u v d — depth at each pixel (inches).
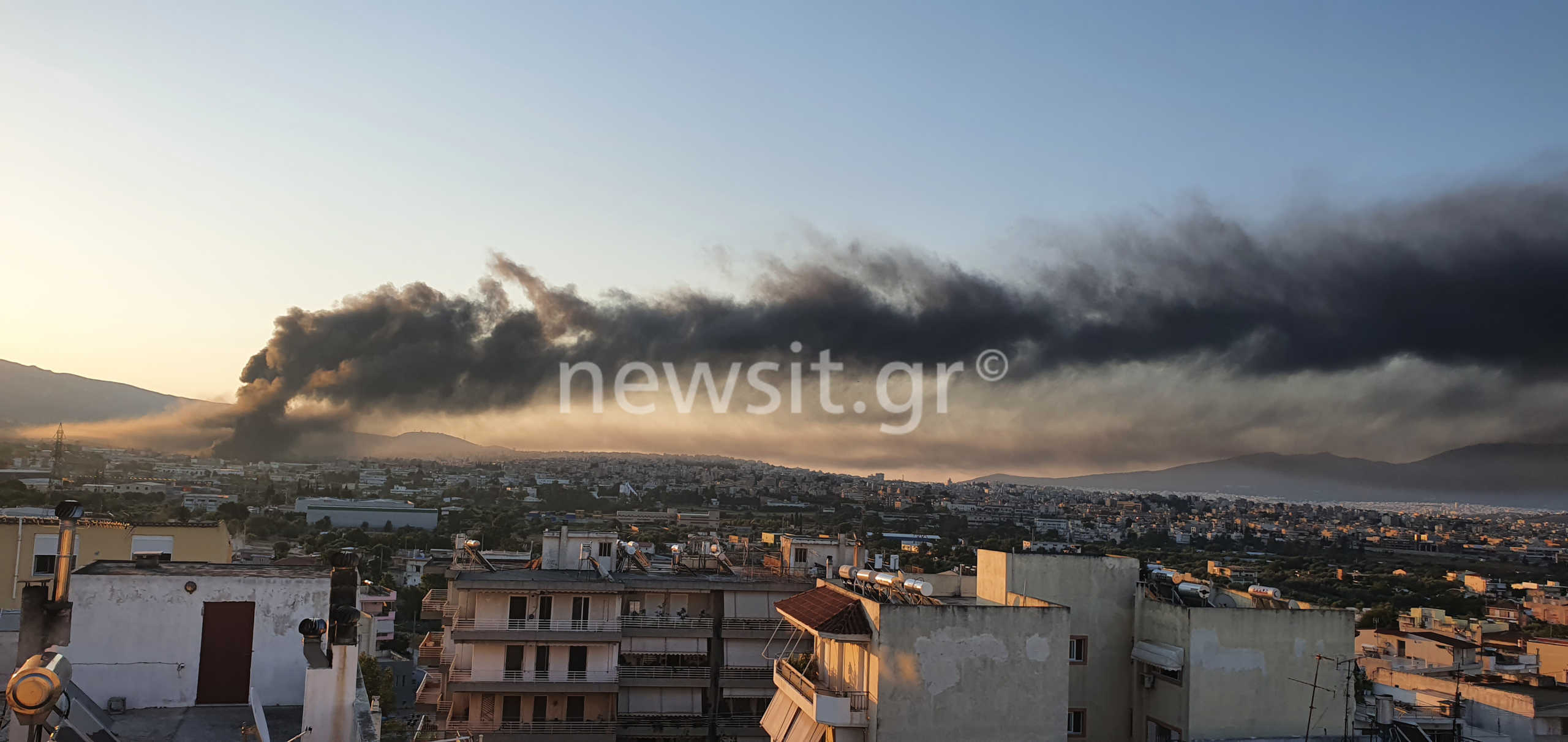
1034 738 1551.4
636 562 2844.5
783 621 2502.5
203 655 1101.1
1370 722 1782.7
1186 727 1632.6
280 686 1116.5
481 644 2320.4
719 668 2468.0
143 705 1074.7
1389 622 6161.4
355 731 1024.2
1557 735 2124.8
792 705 1807.3
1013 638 1567.4
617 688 2346.2
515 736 2298.2
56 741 741.9
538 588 2341.3
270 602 1128.8
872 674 1544.0
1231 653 1663.4
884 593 1747.0
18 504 6845.5
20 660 874.8
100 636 1078.4
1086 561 1820.9
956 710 1534.2
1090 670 1786.4
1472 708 2231.8
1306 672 1680.6
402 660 4653.1
